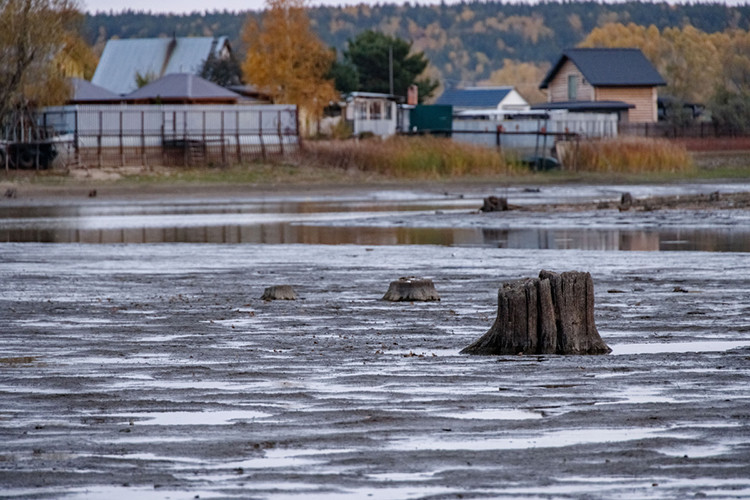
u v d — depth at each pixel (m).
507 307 40.06
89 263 79.06
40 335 44.94
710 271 69.31
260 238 103.50
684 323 46.91
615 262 76.38
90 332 45.75
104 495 22.25
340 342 42.81
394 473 23.80
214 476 23.66
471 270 72.06
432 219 126.81
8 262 79.94
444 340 43.22
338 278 67.62
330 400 31.50
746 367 36.12
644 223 115.31
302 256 83.75
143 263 78.88
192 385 33.97
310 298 57.50
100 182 199.25
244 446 26.22
